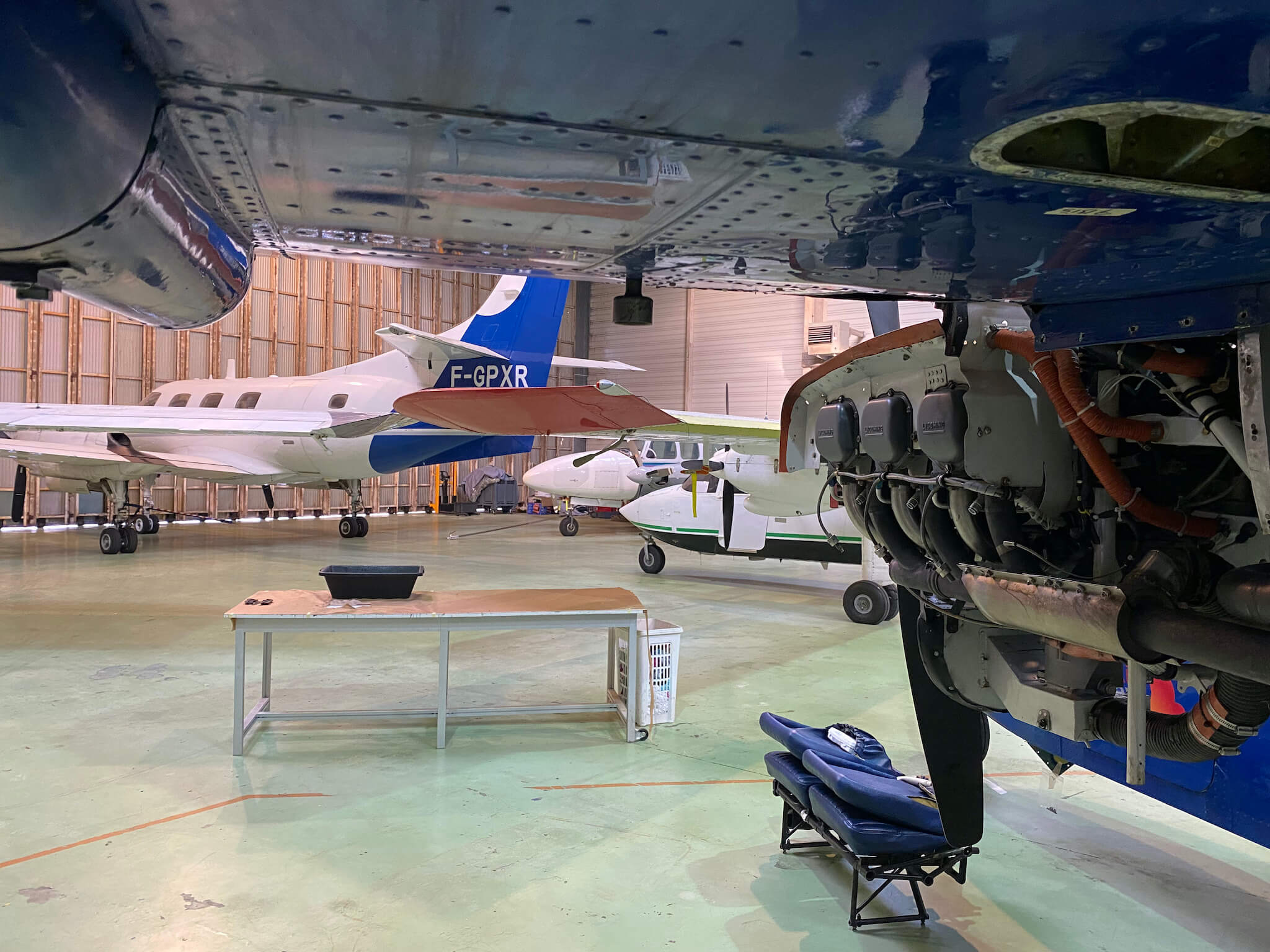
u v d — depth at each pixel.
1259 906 2.85
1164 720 2.18
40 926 2.58
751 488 8.41
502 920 2.66
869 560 7.93
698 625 7.88
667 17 0.88
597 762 4.18
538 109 1.10
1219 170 1.25
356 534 16.05
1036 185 1.30
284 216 1.55
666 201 1.45
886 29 0.90
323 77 1.02
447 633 4.36
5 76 0.87
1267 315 1.67
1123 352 2.02
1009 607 2.22
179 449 14.30
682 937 2.58
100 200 1.10
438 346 11.39
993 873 3.08
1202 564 2.05
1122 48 0.93
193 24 0.90
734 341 21.33
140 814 3.46
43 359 16.69
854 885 2.65
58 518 17.38
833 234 1.61
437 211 1.51
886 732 4.70
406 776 3.96
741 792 3.81
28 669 5.85
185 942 2.50
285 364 20.69
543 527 19.81
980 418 2.35
